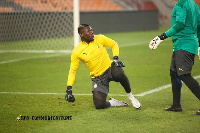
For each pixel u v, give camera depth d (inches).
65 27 2341.3
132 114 656.4
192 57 645.3
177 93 668.1
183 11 622.2
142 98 789.9
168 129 569.3
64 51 1732.3
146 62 1355.8
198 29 665.6
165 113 659.4
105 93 698.8
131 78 1038.4
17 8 2346.2
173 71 660.7
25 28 2208.4
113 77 684.7
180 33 637.9
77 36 1601.9
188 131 558.6
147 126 586.2
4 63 1392.7
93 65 687.7
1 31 2086.6
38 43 2110.0
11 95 844.0
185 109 685.3
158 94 828.0
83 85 953.5
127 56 1533.0
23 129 584.1
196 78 1015.0
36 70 1221.7
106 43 693.3
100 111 681.6
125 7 3334.2
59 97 815.7
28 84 981.2
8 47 1936.5
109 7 3238.2
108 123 607.5
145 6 3442.4
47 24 2304.4
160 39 636.1
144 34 2655.0
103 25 2687.0
